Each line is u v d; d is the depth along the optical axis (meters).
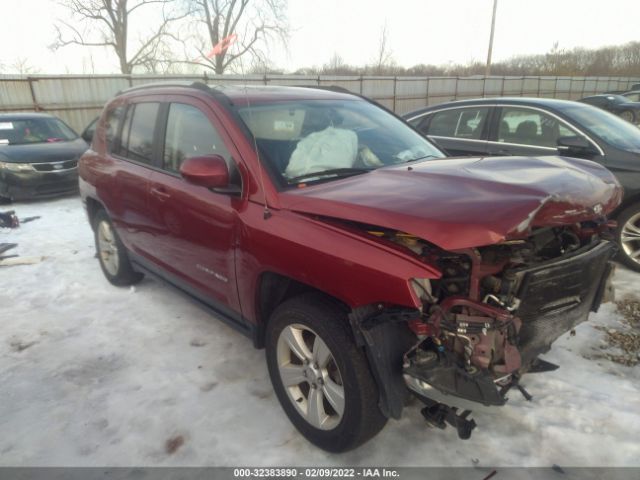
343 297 2.11
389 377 2.00
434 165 2.65
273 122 2.93
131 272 4.45
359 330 2.02
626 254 4.66
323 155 2.86
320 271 2.17
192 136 3.13
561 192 2.03
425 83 23.62
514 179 2.17
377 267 1.97
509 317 1.92
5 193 8.09
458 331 1.94
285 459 2.41
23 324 3.90
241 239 2.62
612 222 2.58
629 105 18.48
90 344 3.57
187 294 3.46
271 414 2.75
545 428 2.53
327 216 2.21
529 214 1.84
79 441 2.57
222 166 2.58
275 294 2.68
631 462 2.31
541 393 2.82
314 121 3.12
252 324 2.80
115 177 3.95
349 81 20.34
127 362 3.32
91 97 14.97
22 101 13.83
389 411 2.03
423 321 1.94
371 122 3.43
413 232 1.85
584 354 3.22
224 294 2.96
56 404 2.88
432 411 2.14
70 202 8.51
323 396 2.39
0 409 2.85
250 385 3.02
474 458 2.37
